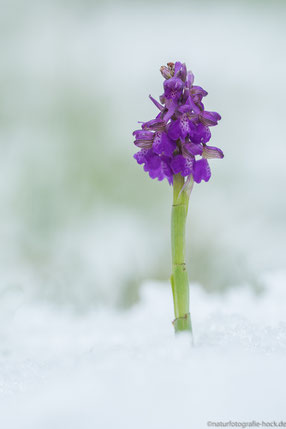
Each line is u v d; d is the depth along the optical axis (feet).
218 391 1.63
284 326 1.98
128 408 1.61
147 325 2.37
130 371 1.73
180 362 1.75
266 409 1.59
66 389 1.70
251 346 1.85
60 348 2.19
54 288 3.21
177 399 1.63
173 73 1.92
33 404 1.67
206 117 1.90
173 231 1.90
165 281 4.20
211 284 3.57
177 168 1.90
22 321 2.55
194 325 2.13
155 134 1.91
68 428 1.59
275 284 2.56
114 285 3.52
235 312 2.32
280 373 1.67
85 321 2.56
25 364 1.98
